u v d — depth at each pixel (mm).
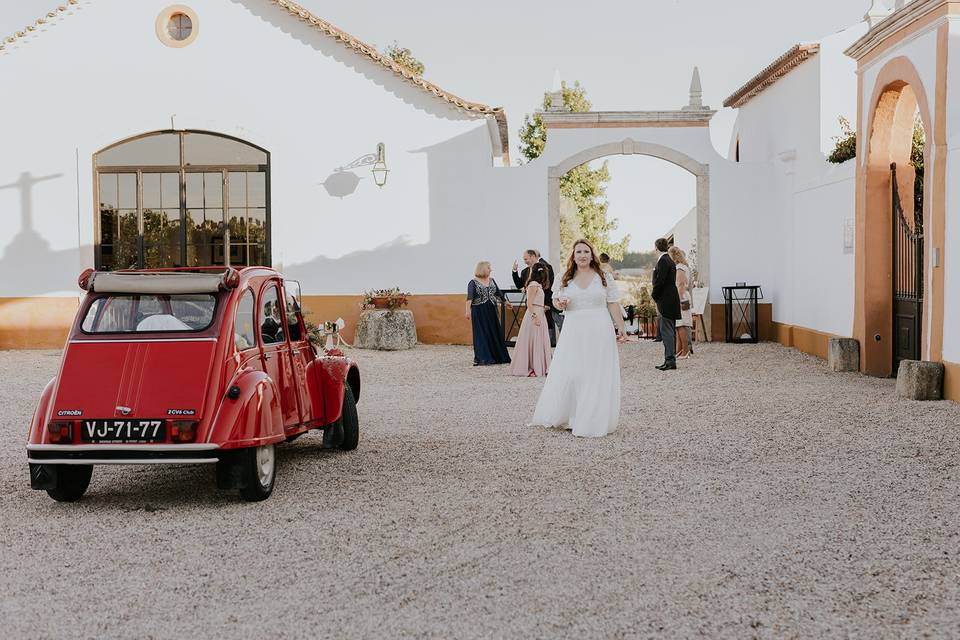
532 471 7422
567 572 4910
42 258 19406
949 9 10680
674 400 11094
